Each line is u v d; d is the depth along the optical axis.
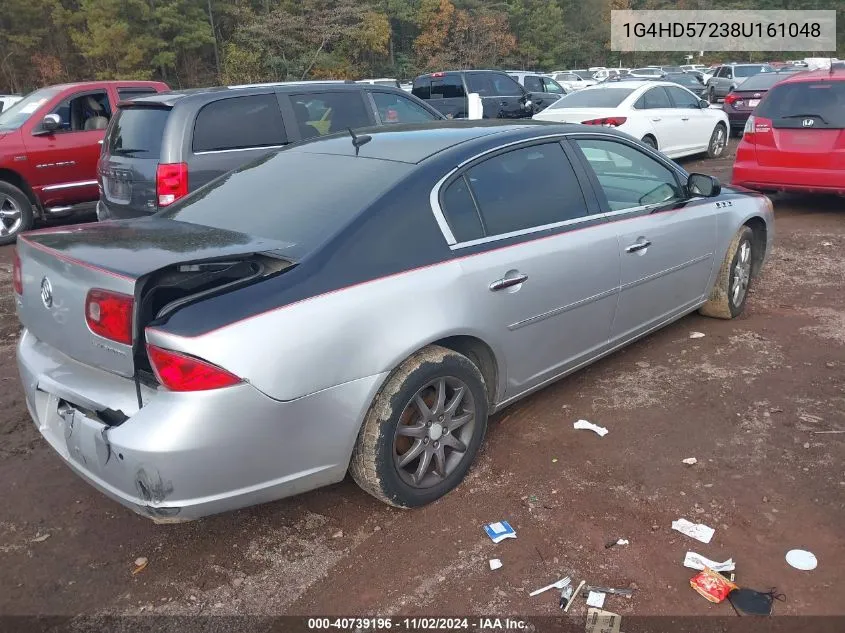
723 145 14.18
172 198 6.35
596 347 4.16
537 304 3.59
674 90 12.85
